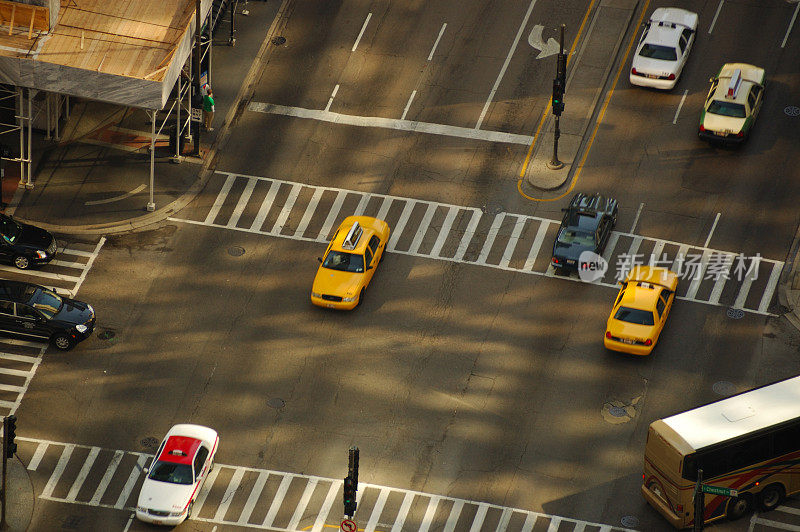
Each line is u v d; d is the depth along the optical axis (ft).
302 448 368.68
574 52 486.79
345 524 305.12
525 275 418.51
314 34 498.28
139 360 392.27
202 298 412.16
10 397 379.35
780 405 339.98
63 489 356.18
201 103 446.19
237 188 448.24
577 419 375.66
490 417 376.68
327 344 397.80
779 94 469.57
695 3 501.15
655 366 390.21
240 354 394.73
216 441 363.35
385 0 506.89
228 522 348.38
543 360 392.27
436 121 467.11
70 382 385.09
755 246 425.28
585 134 460.96
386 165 453.99
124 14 441.27
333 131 466.29
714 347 395.34
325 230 434.30
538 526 347.36
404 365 391.45
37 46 423.64
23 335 394.52
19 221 424.46
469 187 446.60
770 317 404.57
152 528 346.74
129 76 413.39
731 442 331.57
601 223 419.95
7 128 462.60
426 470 362.33
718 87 455.63
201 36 466.29
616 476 360.48
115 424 374.43
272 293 413.80
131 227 434.30
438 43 491.72
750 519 345.72
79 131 466.29
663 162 451.12
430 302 410.31
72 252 424.87
